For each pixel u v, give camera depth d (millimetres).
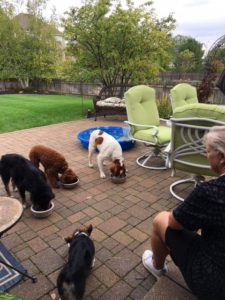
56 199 2945
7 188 2889
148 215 2629
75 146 4957
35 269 1908
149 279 1812
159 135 3633
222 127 1155
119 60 7867
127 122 3801
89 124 6883
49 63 16016
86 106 9633
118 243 2199
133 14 7332
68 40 8062
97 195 3045
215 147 1114
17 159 2674
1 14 15734
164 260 1681
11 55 16281
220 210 991
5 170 2727
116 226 2443
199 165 2531
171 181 3420
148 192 3121
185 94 4199
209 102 8102
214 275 1066
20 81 17172
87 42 7762
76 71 8219
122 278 1826
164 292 1420
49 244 2186
